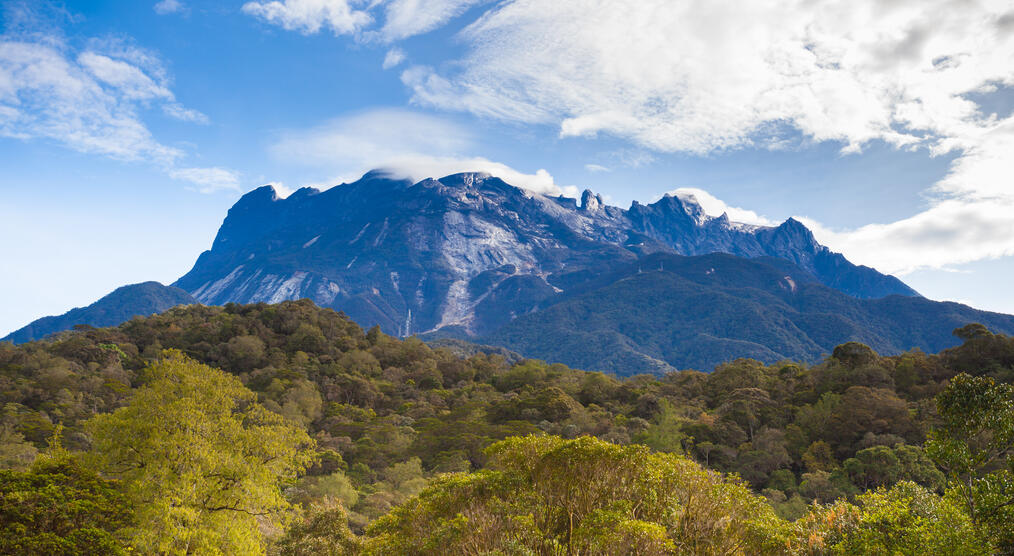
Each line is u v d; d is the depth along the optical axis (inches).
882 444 2834.6
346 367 6082.7
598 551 729.6
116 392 4247.0
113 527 1101.7
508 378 6373.0
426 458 3550.7
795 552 774.5
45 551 957.2
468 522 831.7
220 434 1323.8
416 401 5167.3
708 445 3260.3
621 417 4087.1
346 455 3535.9
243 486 1259.8
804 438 3233.3
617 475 844.0
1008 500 685.9
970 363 3833.7
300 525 1385.3
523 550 735.7
